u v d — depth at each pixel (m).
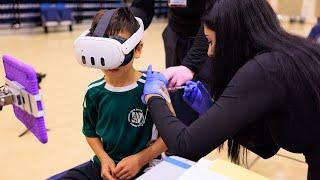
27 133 2.37
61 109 2.80
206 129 0.78
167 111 0.87
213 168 0.68
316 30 2.39
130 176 1.07
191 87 1.08
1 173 1.91
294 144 0.92
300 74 0.78
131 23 0.95
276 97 0.79
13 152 2.13
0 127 2.44
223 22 0.83
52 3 7.25
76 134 2.39
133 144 1.12
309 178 0.98
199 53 1.26
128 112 1.09
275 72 0.78
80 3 7.86
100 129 1.13
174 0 1.49
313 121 0.84
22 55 4.73
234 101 0.78
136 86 1.08
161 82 0.97
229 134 0.79
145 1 1.51
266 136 1.03
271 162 2.02
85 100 1.13
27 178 1.87
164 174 0.70
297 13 6.85
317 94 0.79
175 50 1.61
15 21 6.86
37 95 0.82
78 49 0.90
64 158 2.09
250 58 0.85
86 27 7.73
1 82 2.76
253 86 0.78
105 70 0.99
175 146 0.81
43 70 3.97
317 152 0.92
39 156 2.10
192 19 1.49
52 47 5.41
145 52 5.13
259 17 0.83
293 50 0.81
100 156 1.12
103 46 0.86
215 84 0.95
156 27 8.50
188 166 0.72
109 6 8.17
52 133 2.39
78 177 1.11
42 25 6.99
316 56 0.82
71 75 3.80
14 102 0.91
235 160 1.13
